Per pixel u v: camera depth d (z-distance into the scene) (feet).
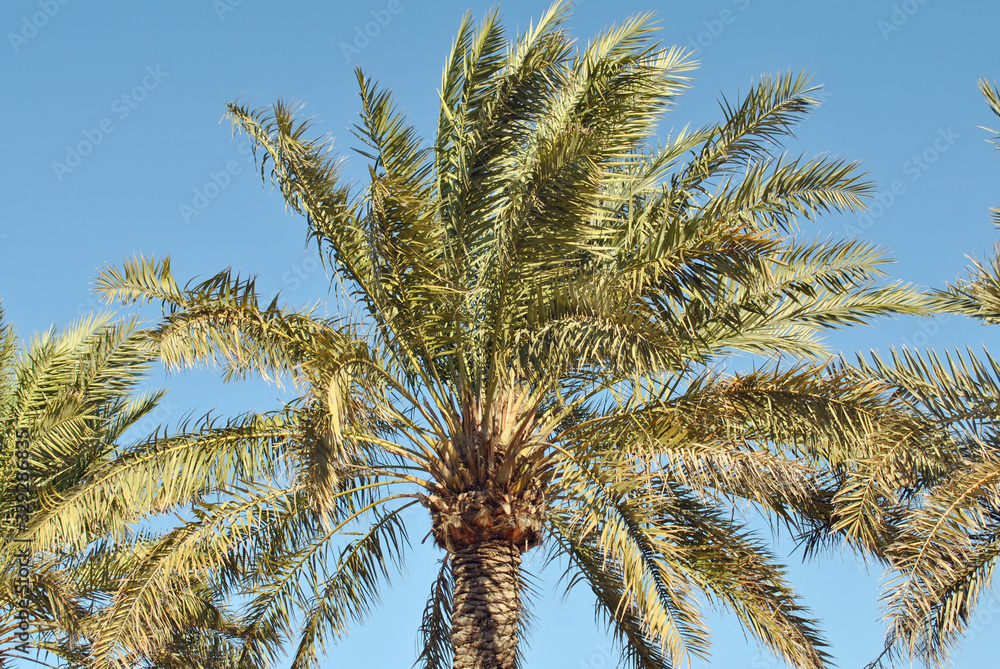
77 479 42.68
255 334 31.65
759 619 31.27
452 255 32.58
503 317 32.91
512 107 33.94
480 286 34.27
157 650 32.89
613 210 33.12
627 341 27.25
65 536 32.04
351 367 29.66
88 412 43.11
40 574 40.22
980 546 31.30
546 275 32.27
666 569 27.89
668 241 29.43
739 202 30.53
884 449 30.19
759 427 31.55
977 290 35.04
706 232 29.14
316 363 29.40
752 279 28.96
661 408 29.71
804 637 31.35
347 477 35.27
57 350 44.98
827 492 35.40
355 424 30.76
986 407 31.45
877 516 30.42
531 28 36.29
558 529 37.09
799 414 29.09
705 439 28.25
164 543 31.96
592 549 37.17
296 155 31.76
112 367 44.39
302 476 28.45
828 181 30.45
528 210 30.30
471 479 33.04
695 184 34.73
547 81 34.04
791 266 36.91
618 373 33.09
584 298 28.25
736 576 31.86
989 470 30.19
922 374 32.63
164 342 29.91
